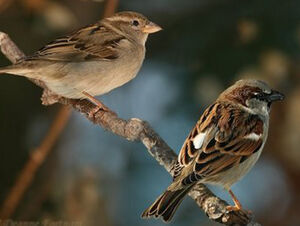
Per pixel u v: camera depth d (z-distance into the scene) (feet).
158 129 47.65
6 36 39.99
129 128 34.04
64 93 39.93
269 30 43.16
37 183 46.29
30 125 48.08
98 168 45.11
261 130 34.55
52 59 39.24
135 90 50.21
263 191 50.78
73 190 43.14
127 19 42.29
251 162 34.42
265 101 35.27
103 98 50.52
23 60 38.58
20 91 47.78
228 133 33.58
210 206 30.91
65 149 47.62
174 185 31.45
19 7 46.68
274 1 44.04
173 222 47.24
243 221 30.27
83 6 48.73
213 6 45.98
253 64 42.70
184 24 46.93
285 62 42.83
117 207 46.44
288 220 50.16
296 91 44.91
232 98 35.22
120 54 41.04
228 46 43.39
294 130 45.65
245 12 44.16
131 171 48.29
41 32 45.98
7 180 46.91
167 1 49.26
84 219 42.75
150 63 49.75
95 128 49.11
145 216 30.63
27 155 47.62
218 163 32.86
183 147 32.91
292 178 49.83
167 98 47.34
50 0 45.14
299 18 43.37
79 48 40.09
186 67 44.75
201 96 43.52
